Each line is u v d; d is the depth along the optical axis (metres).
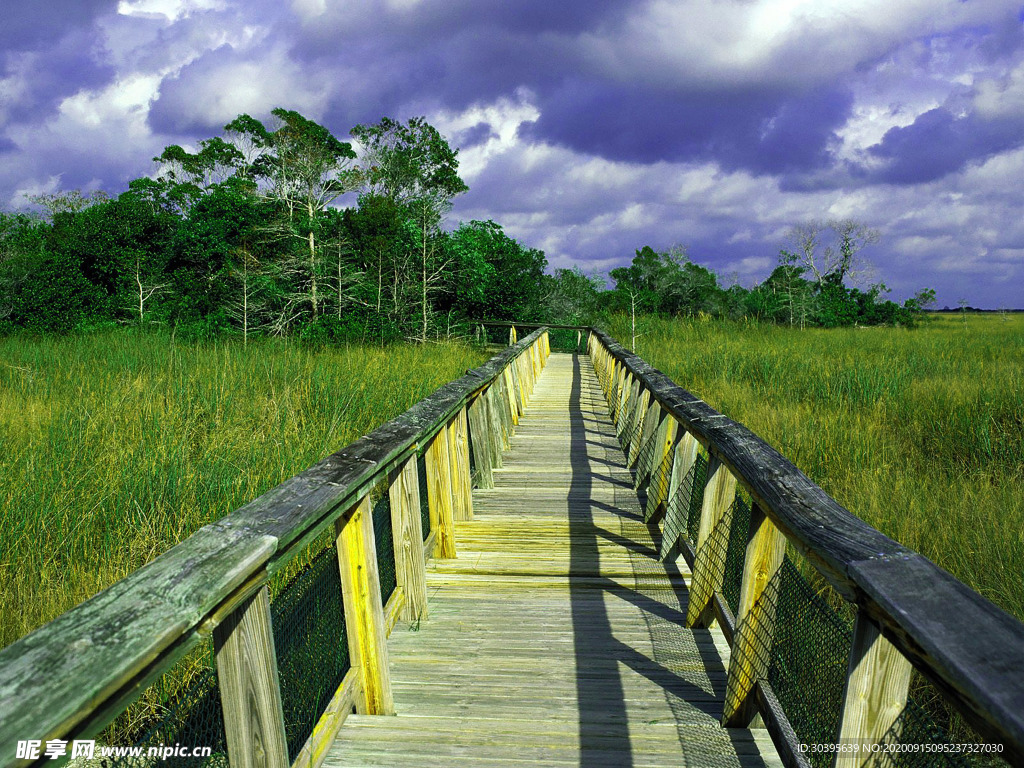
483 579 4.33
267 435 7.44
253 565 1.65
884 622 1.47
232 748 1.76
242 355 12.62
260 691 1.82
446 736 2.66
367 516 2.77
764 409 9.36
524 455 8.03
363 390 9.75
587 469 7.31
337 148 34.94
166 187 39.78
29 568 4.26
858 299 37.72
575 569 4.46
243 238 24.28
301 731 2.71
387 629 3.39
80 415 7.35
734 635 2.71
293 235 23.64
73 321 21.09
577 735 2.68
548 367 18.36
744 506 3.84
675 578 4.31
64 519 4.82
